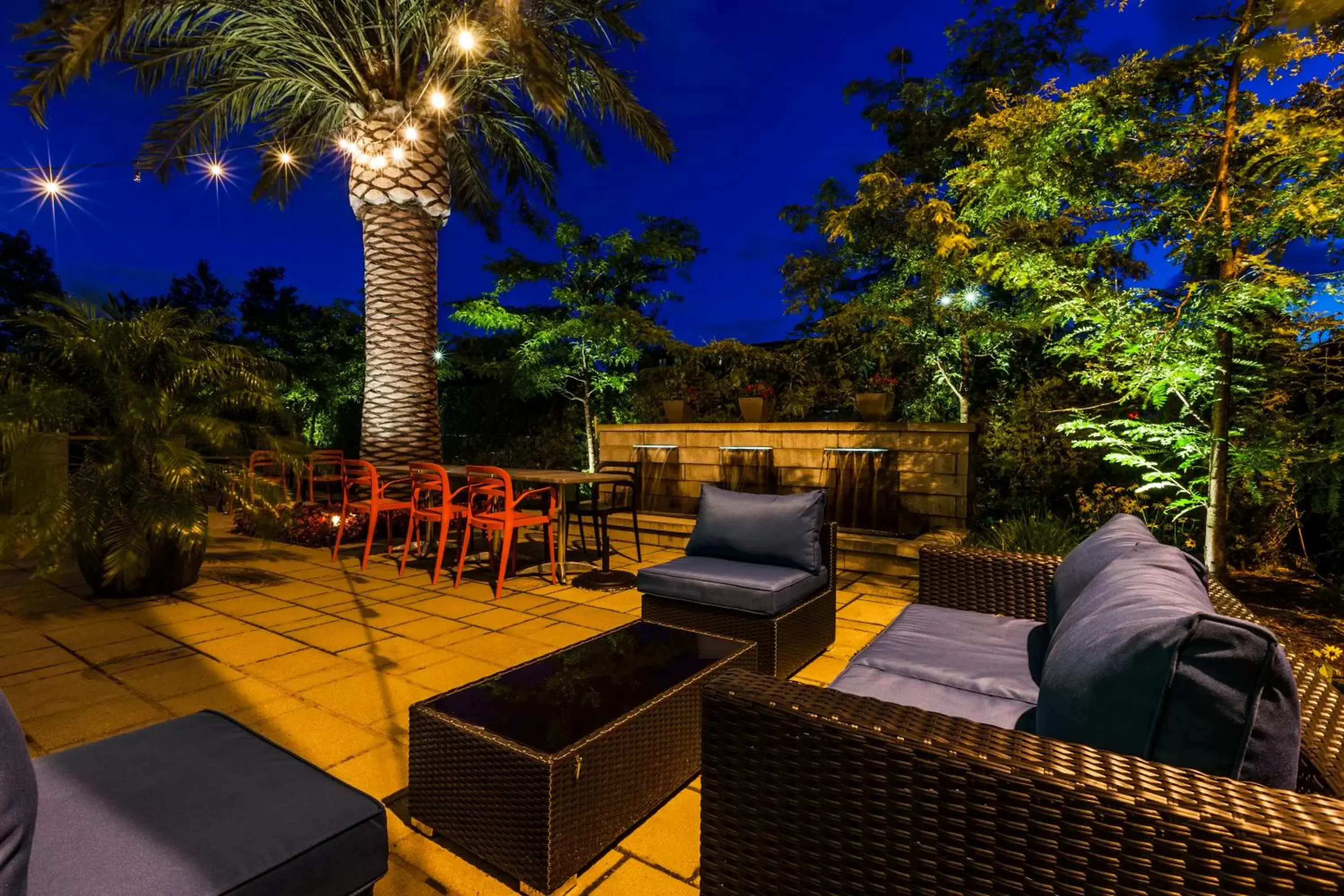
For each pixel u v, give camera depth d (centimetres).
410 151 620
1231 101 322
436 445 661
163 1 521
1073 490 566
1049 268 375
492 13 515
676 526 580
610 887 154
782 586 272
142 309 430
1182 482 448
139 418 365
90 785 117
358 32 582
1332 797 89
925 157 702
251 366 443
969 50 689
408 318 639
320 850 108
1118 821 86
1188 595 120
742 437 637
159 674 277
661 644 226
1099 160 362
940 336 643
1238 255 320
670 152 661
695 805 189
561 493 446
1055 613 202
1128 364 360
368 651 309
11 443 342
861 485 573
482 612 378
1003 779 94
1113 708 102
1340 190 277
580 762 151
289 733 225
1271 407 377
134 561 372
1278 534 445
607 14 581
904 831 103
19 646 312
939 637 212
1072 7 618
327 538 578
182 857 100
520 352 915
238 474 410
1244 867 79
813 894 112
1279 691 88
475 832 158
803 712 112
